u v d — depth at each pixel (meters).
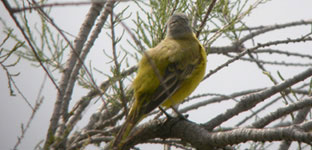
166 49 13.21
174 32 14.03
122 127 10.60
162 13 13.21
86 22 11.43
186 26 14.11
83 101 12.23
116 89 11.84
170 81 12.57
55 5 5.75
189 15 14.52
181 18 14.20
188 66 13.13
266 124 10.38
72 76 10.67
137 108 11.69
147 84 12.02
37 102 8.68
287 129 7.96
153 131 11.22
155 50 13.13
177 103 13.38
